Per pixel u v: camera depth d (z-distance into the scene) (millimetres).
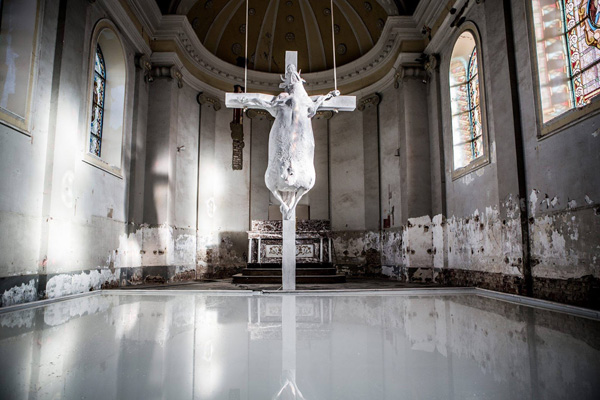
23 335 2906
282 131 5984
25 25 6094
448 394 1625
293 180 5914
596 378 1824
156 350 2400
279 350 2418
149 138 10703
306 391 1666
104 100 9305
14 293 5504
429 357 2236
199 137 12672
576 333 2965
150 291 7145
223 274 12875
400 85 11031
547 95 5902
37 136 6184
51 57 6594
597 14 5156
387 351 2387
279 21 14250
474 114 8695
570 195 5242
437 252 9789
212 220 12828
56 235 6461
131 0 9516
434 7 9781
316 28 14234
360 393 1642
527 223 6215
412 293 6684
